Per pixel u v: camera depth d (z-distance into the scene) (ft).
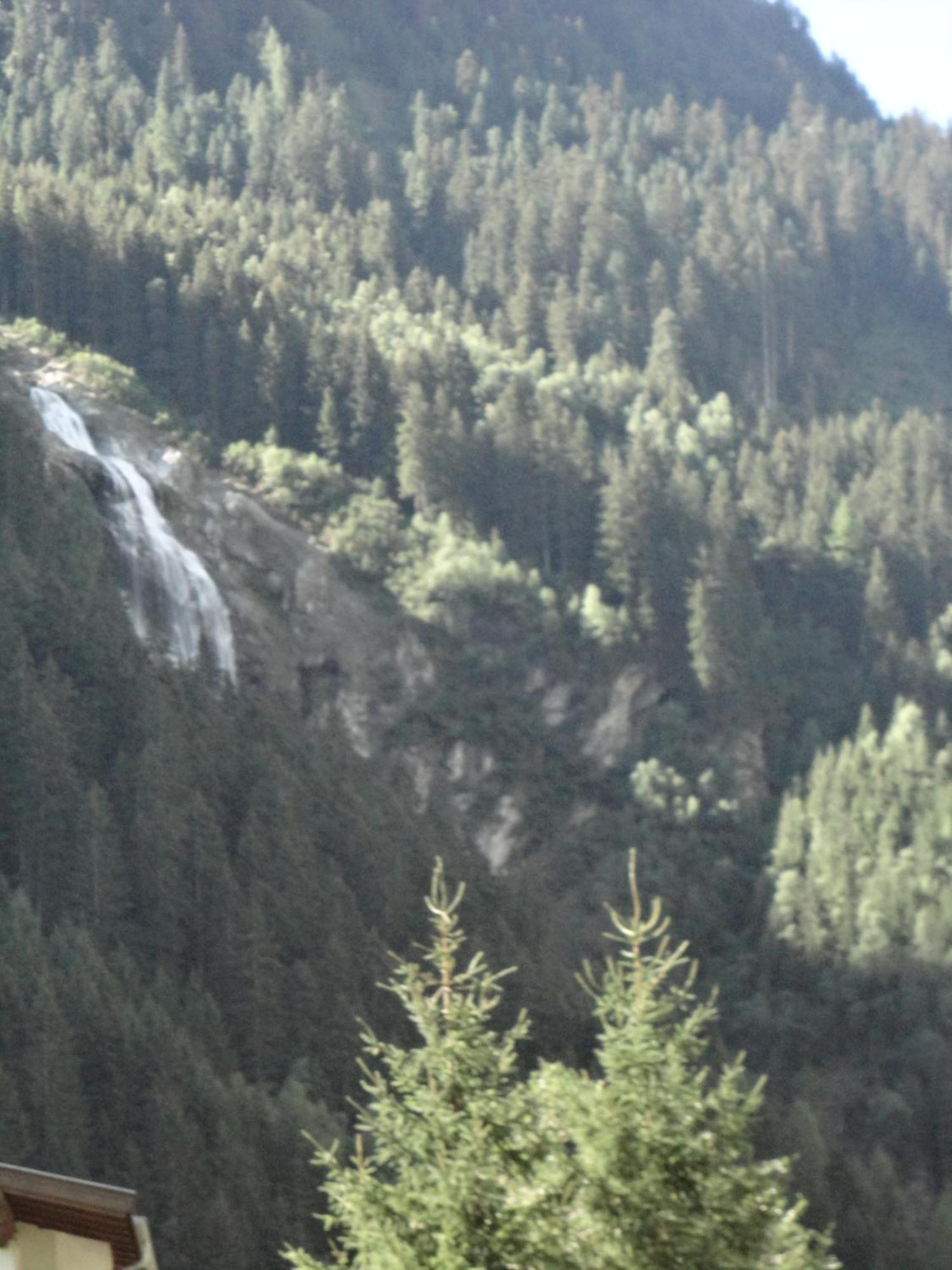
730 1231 108.99
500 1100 113.09
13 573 593.83
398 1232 110.52
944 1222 508.12
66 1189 106.63
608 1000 115.44
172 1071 411.13
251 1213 384.47
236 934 493.36
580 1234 108.47
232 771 577.43
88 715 563.89
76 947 442.50
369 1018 486.79
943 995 650.84
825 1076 643.04
